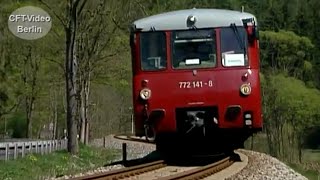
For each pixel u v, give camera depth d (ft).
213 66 64.54
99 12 121.80
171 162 73.36
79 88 139.95
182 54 65.10
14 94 188.75
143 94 64.85
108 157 111.86
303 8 407.44
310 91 270.46
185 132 65.57
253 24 65.51
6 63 178.70
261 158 85.40
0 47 171.73
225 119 64.13
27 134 195.42
